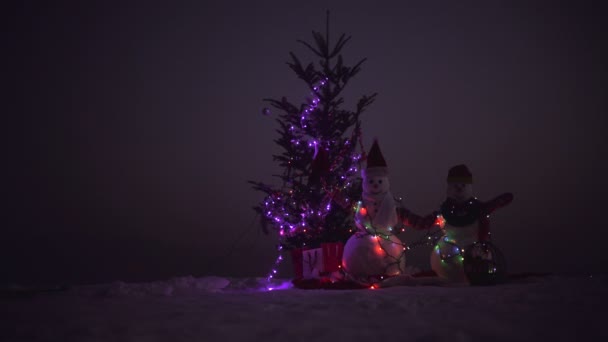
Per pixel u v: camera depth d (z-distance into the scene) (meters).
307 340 2.71
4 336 2.93
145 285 5.94
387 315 3.37
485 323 2.99
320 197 7.35
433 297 4.14
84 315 3.59
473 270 5.57
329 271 6.53
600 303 3.58
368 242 6.27
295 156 7.55
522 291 4.35
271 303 4.02
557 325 2.92
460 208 6.14
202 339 2.77
